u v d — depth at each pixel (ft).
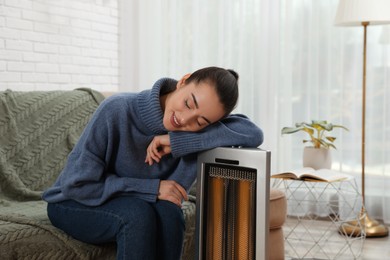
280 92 12.17
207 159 5.48
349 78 11.68
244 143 5.49
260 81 12.31
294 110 12.18
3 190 7.37
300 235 10.64
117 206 5.36
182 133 5.43
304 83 12.04
